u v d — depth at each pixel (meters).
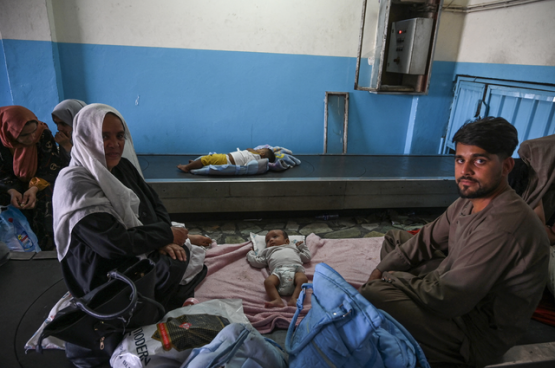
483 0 3.89
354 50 4.21
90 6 3.58
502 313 1.45
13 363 1.49
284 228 3.27
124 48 3.77
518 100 3.53
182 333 1.40
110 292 1.38
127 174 1.87
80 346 1.32
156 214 1.97
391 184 3.39
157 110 4.05
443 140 4.70
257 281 2.29
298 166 3.84
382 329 1.32
